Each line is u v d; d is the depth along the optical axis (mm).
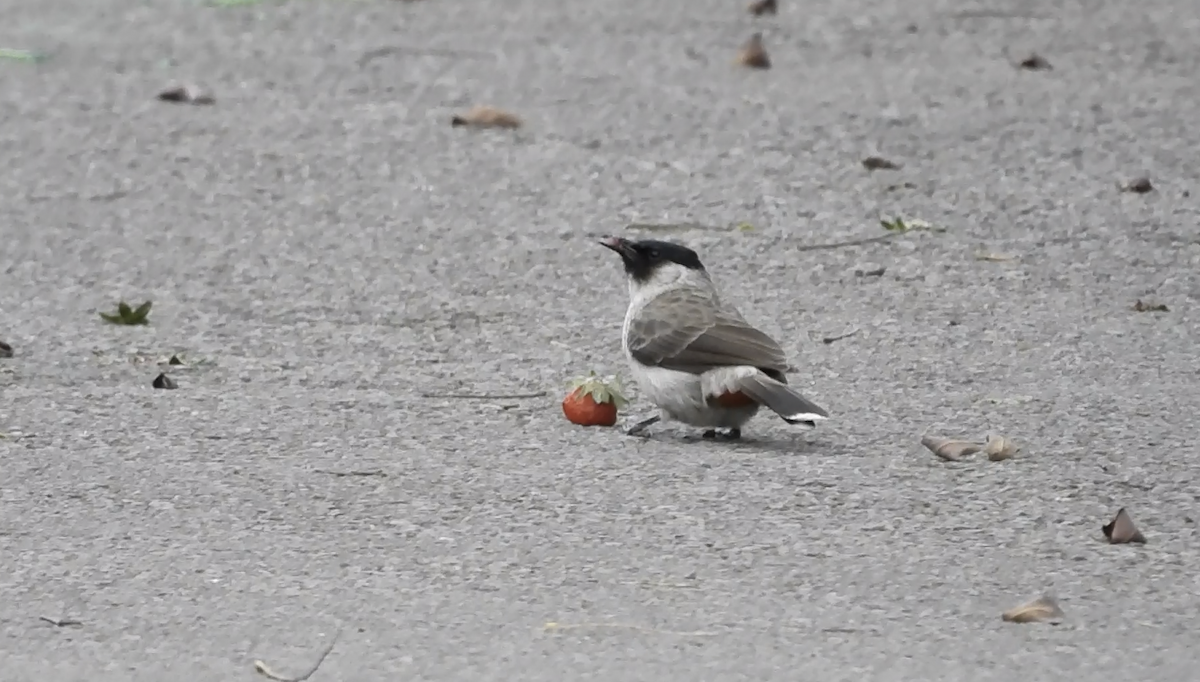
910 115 21172
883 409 12883
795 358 14117
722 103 21781
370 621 9000
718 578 9594
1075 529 10359
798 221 17703
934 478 11297
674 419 12344
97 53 24578
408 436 12180
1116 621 9000
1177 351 14188
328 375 13656
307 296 15727
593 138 20438
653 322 12289
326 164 19609
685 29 25609
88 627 8945
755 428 12641
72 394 13078
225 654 8609
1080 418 12531
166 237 17344
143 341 14477
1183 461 11570
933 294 15719
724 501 10844
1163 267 16344
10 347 14086
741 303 15516
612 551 10000
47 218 17891
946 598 9320
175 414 12609
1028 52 24031
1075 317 15078
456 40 25156
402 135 20625
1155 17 26000
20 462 11516
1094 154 19688
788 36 25125
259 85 22812
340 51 24516
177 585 9492
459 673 8359
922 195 18438
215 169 19453
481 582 9531
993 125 20766
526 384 13516
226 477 11250
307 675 8359
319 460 11609
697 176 19109
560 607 9180
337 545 10086
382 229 17594
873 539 10188
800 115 21234
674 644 8703
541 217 17938
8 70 23734
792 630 8883
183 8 27422
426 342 14555
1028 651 8617
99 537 10195
